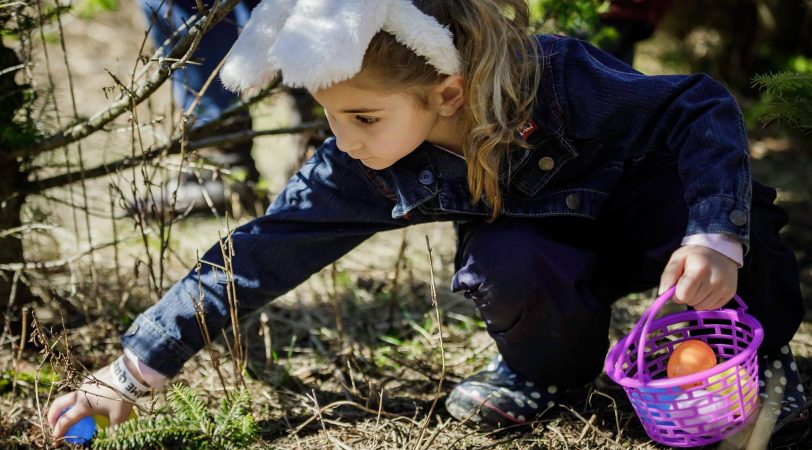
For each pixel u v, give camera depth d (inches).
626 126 63.1
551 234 68.7
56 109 84.2
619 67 66.1
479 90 59.4
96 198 94.7
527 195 66.7
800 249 110.0
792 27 161.9
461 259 72.1
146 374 69.7
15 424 72.4
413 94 58.3
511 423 70.2
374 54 55.5
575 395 74.2
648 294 100.4
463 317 93.6
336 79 52.1
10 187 84.7
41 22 81.1
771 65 163.6
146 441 63.1
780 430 66.3
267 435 71.5
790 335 68.9
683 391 59.6
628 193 70.1
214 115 105.8
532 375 70.2
